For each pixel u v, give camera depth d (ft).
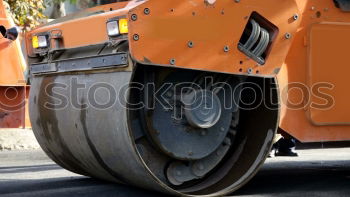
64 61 19.88
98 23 18.62
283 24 19.04
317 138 20.30
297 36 20.01
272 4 18.89
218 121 19.43
